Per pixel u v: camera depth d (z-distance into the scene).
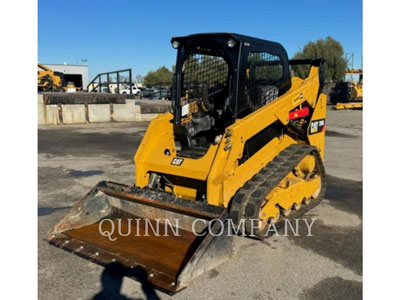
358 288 3.27
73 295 3.18
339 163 8.39
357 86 27.22
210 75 4.48
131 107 16.80
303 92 4.95
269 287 3.29
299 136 5.29
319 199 5.35
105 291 3.24
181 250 3.65
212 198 3.96
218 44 4.24
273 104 4.49
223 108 4.46
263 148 4.68
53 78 24.84
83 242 3.94
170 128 4.86
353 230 4.54
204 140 4.72
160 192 4.33
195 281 3.38
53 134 12.45
